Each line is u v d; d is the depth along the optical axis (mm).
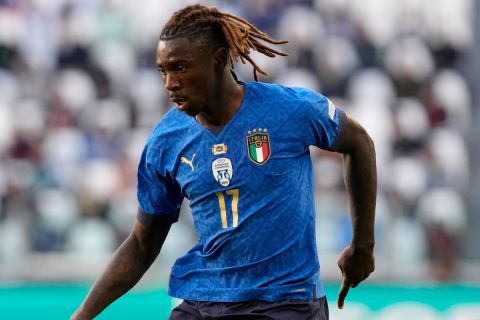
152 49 43781
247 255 12117
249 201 12008
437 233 34125
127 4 44875
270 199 11977
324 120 12234
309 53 43188
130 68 42719
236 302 12250
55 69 42375
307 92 12328
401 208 35094
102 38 43719
